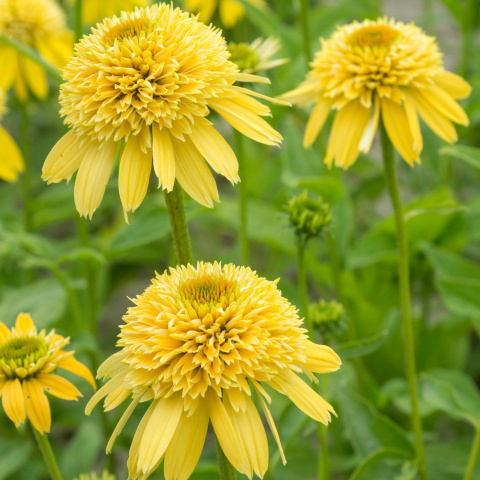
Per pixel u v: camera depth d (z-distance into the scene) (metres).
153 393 0.88
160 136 0.89
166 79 0.90
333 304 1.03
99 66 0.90
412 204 1.17
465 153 1.06
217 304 0.88
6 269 1.17
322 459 1.01
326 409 0.88
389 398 1.15
